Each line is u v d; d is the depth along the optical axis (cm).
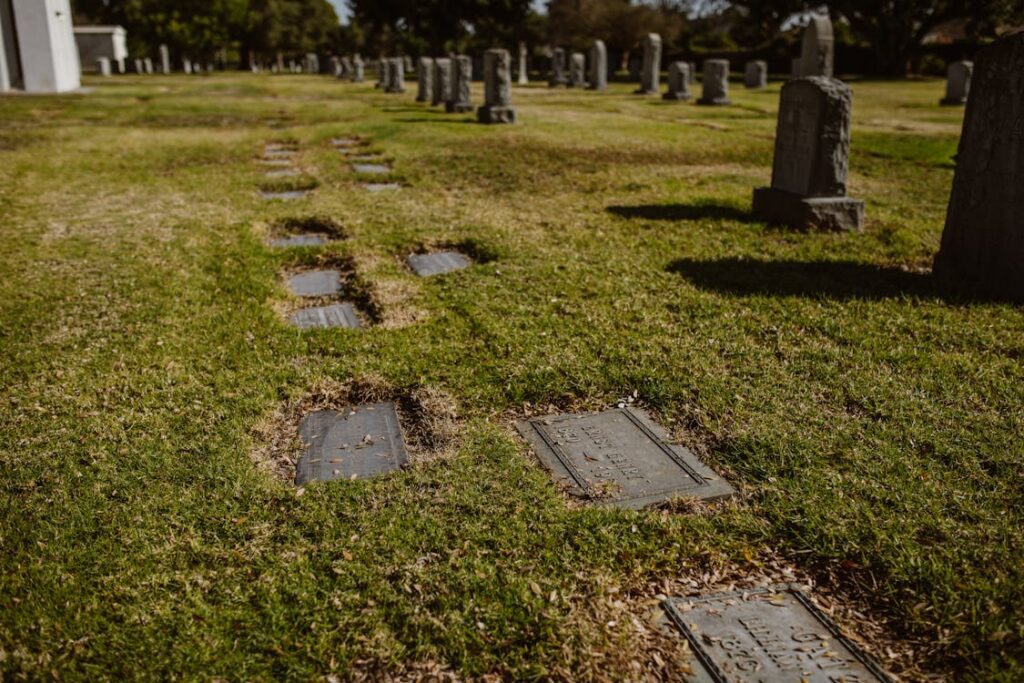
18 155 1389
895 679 254
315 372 477
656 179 1189
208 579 298
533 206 981
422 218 903
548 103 2761
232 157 1432
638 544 316
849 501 341
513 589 291
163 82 4347
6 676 254
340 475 370
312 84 4375
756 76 3781
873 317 568
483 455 383
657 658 262
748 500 349
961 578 293
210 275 682
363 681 254
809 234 816
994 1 4222
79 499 346
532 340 525
